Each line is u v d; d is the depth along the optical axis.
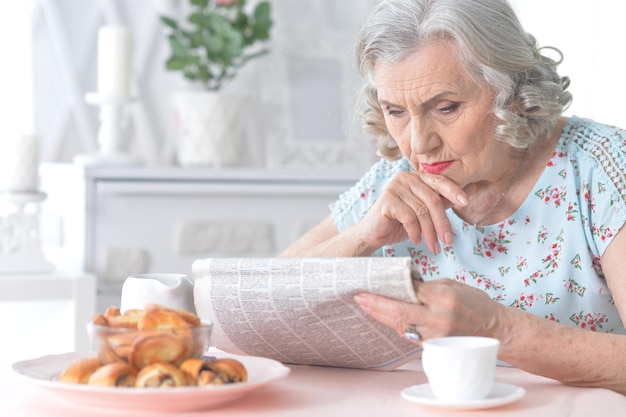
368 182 1.74
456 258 1.59
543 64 1.49
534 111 1.44
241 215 2.89
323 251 1.55
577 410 1.05
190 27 3.24
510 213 1.55
